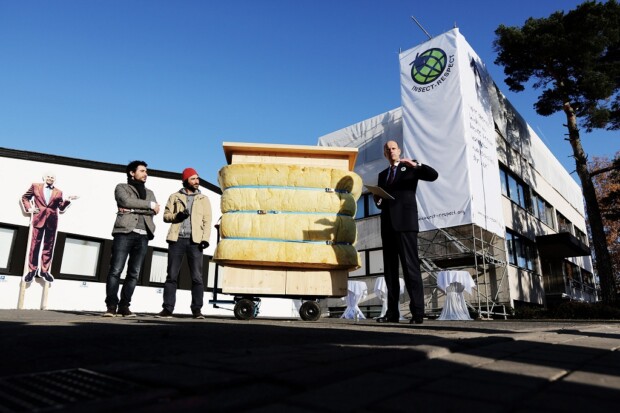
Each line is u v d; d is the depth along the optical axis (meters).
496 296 12.81
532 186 19.03
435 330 3.18
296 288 5.06
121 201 4.82
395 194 4.66
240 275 5.04
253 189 5.14
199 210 5.01
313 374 1.29
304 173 5.19
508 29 16.08
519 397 1.13
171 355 1.75
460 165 12.55
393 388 1.20
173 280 4.89
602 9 15.49
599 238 15.49
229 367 1.40
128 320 3.78
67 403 1.07
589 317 11.06
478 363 1.60
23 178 11.08
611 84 15.52
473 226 12.23
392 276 4.71
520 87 17.91
